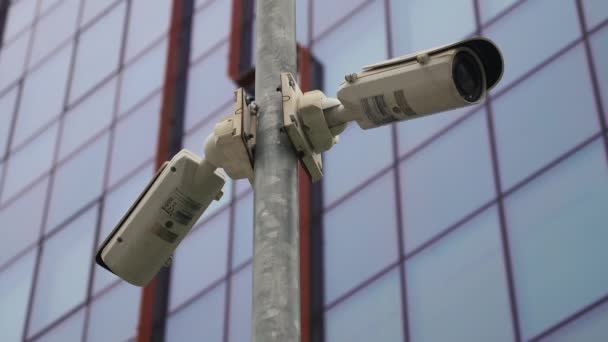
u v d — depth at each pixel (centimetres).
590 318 2319
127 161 3450
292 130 754
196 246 3103
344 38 3112
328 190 2903
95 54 3825
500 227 2536
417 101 749
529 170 2561
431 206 2683
